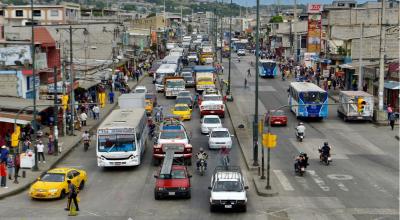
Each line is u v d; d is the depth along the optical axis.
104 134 41.88
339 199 33.75
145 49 143.62
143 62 127.25
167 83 82.19
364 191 35.59
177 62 103.44
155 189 34.16
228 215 30.80
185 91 76.94
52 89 62.41
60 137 55.22
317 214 30.70
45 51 68.50
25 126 50.56
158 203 33.47
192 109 71.69
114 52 100.25
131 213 31.36
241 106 74.38
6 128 51.75
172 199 34.34
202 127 55.97
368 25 96.56
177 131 44.72
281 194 35.00
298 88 65.06
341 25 98.94
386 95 72.00
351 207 32.00
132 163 41.94
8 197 35.25
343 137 54.72
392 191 35.59
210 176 40.34
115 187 37.50
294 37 131.00
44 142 52.22
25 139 48.69
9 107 51.62
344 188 36.38
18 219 30.28
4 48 61.44
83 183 37.47
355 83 83.25
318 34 104.38
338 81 90.19
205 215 30.86
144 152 48.19
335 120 64.56
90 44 98.56
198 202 33.62
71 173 36.25
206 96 69.12
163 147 43.12
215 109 65.12
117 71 93.75
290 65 118.81
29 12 123.00
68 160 46.31
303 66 109.06
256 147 42.25
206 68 90.00
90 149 50.81
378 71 75.50
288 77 110.19
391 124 58.72
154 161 44.00
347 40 91.69
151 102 67.06
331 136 55.22
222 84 96.25
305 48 126.31
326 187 36.66
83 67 83.00
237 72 121.38
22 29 84.81
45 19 123.12
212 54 142.75
